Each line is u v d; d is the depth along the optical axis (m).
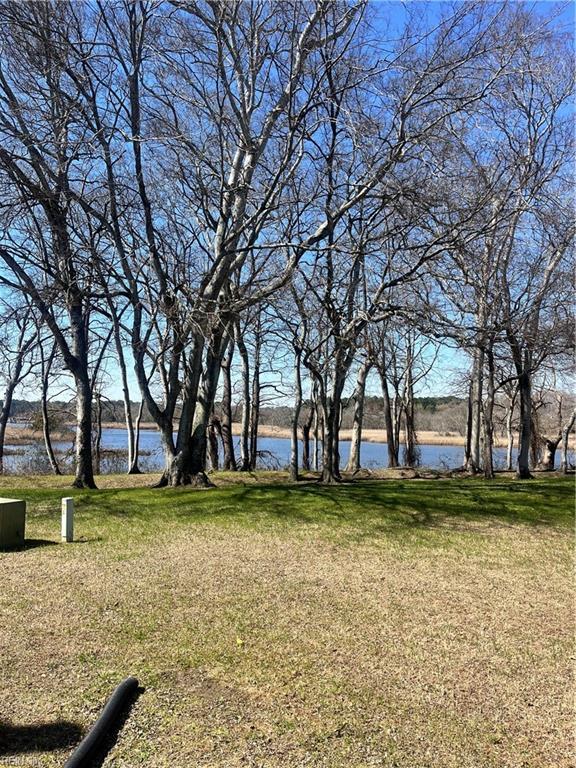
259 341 26.38
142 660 5.26
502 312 18.67
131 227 14.68
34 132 13.40
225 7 13.70
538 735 4.30
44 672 4.99
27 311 16.84
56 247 14.95
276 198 15.19
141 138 12.87
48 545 9.58
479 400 24.50
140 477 23.16
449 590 7.65
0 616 6.25
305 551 9.45
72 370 16.72
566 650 5.82
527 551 9.83
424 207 13.09
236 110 13.96
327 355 22.23
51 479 22.05
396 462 31.80
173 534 10.50
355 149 15.52
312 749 4.03
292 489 15.27
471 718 4.51
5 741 4.00
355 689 4.88
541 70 13.91
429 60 13.59
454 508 13.14
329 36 14.30
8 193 13.17
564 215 20.02
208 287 15.46
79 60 13.46
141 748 3.98
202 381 17.00
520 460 22.36
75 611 6.44
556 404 36.78
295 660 5.37
